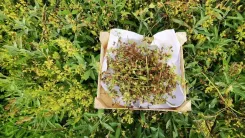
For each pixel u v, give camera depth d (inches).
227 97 25.9
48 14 28.5
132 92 24.8
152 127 26.6
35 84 29.0
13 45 28.0
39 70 27.3
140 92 24.3
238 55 28.9
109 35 26.2
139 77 24.3
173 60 26.1
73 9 28.6
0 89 31.8
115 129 29.0
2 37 30.7
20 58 28.4
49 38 27.9
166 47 26.4
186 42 28.0
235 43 28.9
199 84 28.3
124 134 26.8
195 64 27.6
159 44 26.6
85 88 27.9
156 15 28.0
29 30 28.6
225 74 24.7
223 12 28.6
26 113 29.9
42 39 28.5
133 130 29.1
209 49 27.9
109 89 25.0
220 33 28.4
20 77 28.6
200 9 26.6
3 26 28.4
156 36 26.3
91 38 28.5
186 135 28.2
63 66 27.1
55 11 28.6
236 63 26.8
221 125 27.6
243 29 27.6
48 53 28.5
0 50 29.6
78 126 27.4
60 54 28.9
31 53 27.0
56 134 29.3
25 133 30.5
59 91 27.1
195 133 27.8
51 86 27.0
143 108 25.9
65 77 26.6
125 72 24.4
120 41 25.6
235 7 28.1
